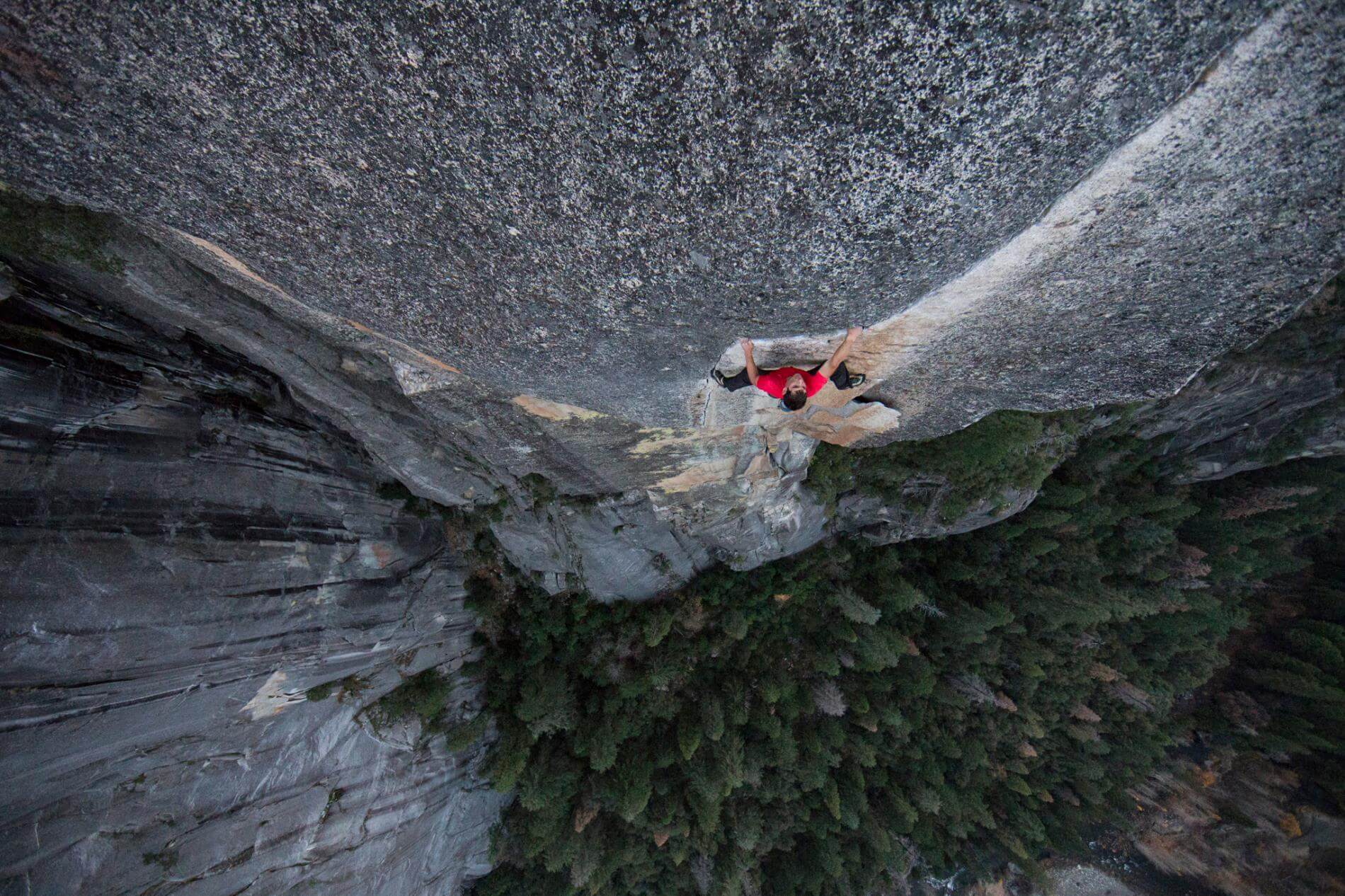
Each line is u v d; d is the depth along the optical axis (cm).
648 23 194
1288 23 206
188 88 231
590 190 263
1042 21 201
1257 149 256
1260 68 223
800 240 289
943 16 195
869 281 327
